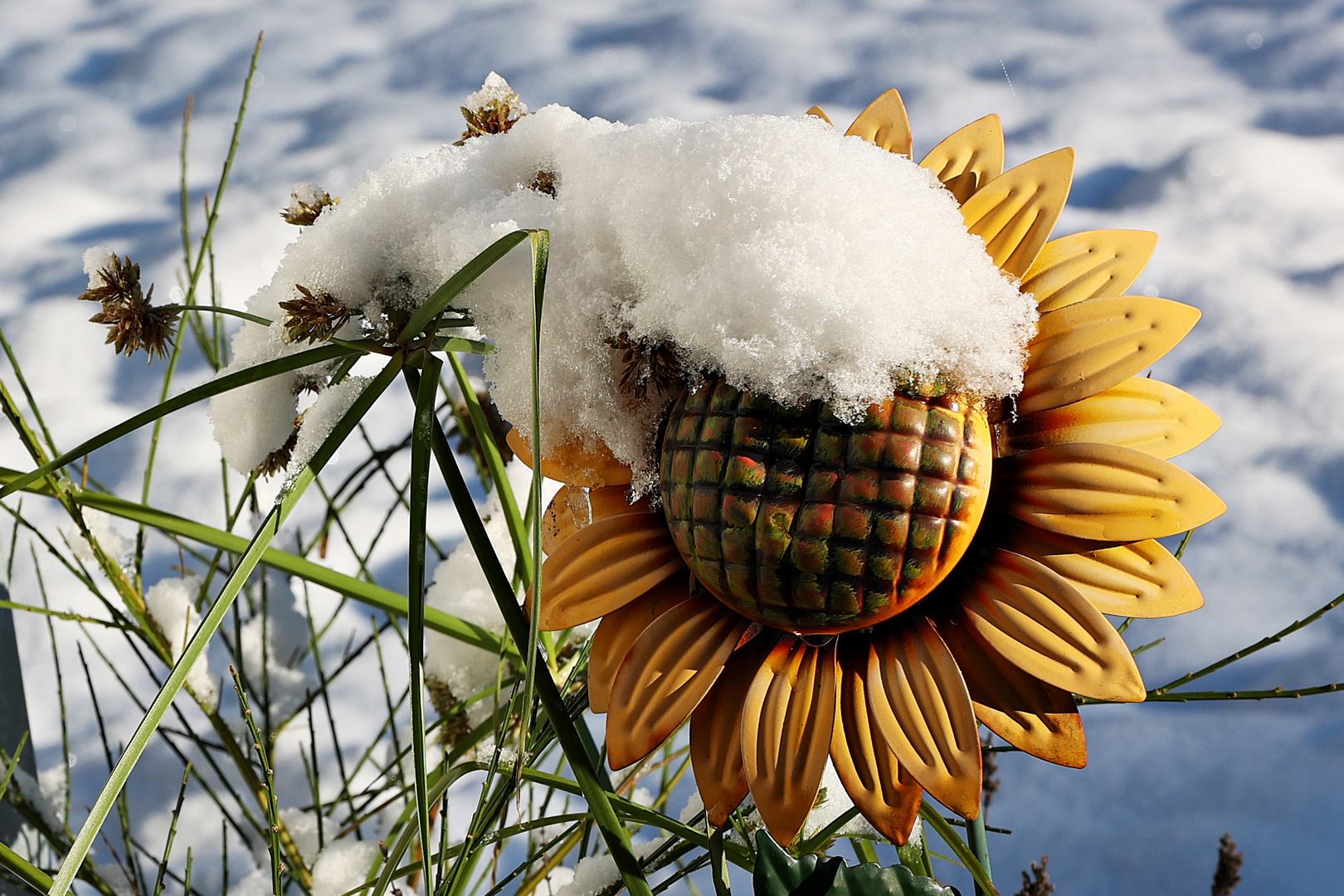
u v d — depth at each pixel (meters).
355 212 1.05
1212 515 0.99
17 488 1.00
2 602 1.20
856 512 0.98
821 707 1.00
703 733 1.01
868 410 0.98
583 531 1.03
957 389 0.99
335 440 1.01
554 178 1.06
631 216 1.00
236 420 1.09
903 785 0.99
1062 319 1.00
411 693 0.97
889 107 1.06
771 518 0.98
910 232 0.99
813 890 1.01
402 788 1.29
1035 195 1.02
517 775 0.98
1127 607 1.00
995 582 1.00
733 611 1.02
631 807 1.07
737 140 1.00
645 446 1.03
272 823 1.04
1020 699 1.00
